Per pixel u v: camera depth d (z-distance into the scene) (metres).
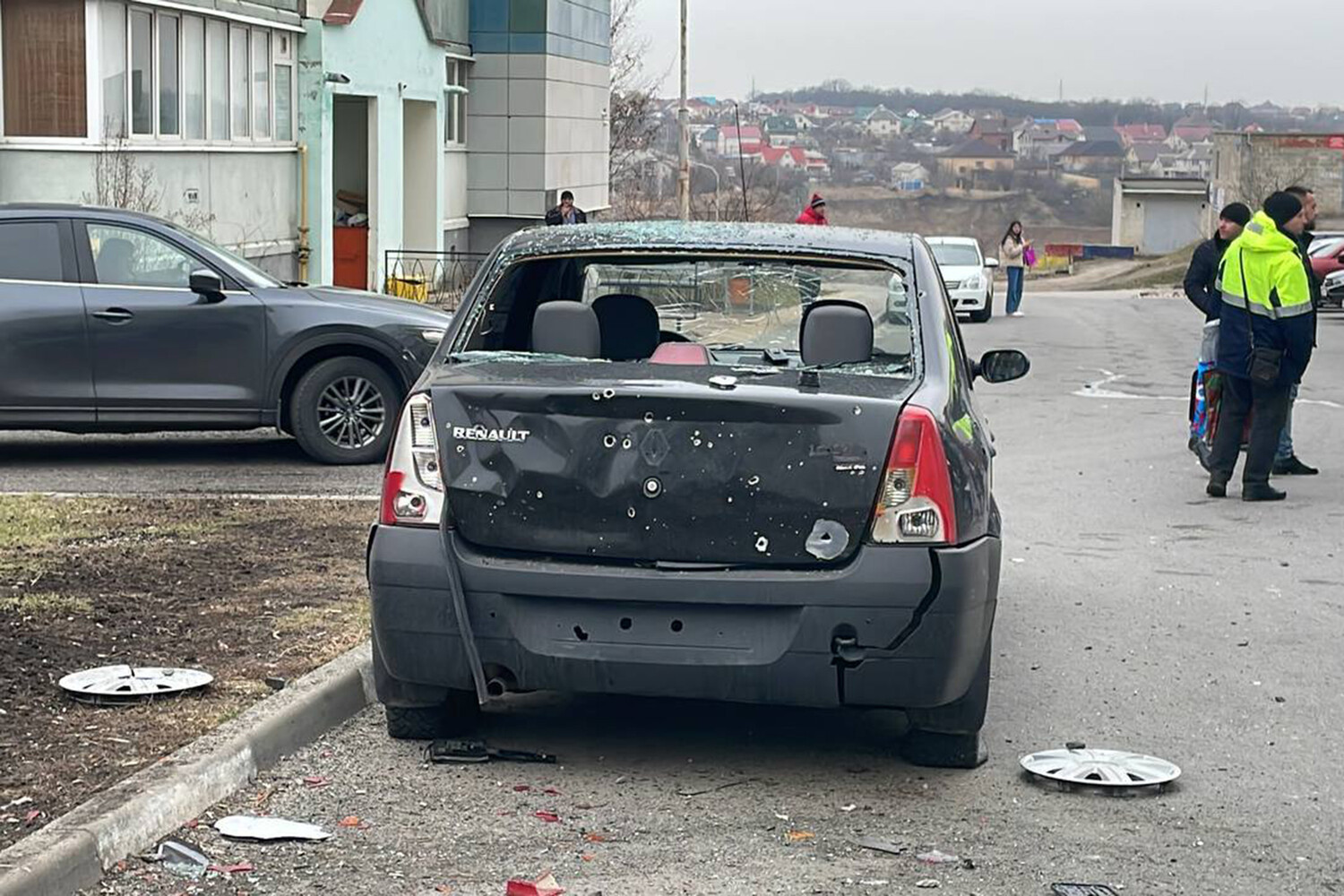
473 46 41.31
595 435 6.64
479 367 7.10
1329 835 6.44
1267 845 6.32
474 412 6.74
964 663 6.65
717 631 6.58
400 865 5.91
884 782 6.98
